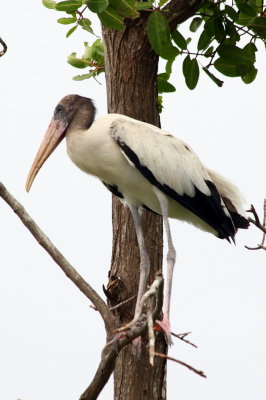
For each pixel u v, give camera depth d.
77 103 11.79
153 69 11.41
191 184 11.28
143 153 10.98
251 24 11.48
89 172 11.61
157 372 10.92
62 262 8.99
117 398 10.98
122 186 11.41
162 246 11.78
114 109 11.55
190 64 11.34
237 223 11.73
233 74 11.53
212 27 11.27
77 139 11.37
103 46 11.67
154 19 10.26
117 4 9.88
